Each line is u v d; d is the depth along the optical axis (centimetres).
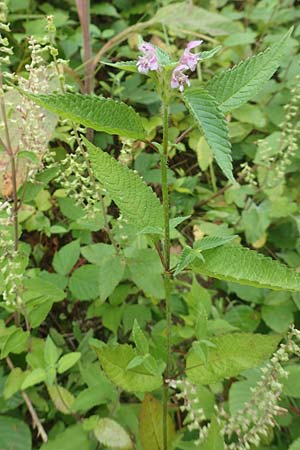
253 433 52
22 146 58
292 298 70
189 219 85
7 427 58
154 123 88
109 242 79
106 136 89
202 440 52
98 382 57
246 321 69
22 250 63
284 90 96
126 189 41
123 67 35
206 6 112
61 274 67
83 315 75
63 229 72
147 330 71
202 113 32
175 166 94
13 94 64
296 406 62
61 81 55
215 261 39
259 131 95
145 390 48
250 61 37
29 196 60
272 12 109
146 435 53
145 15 108
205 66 103
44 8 104
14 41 96
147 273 62
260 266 38
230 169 31
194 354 50
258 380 57
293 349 50
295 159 88
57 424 61
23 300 56
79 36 99
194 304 62
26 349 60
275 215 79
